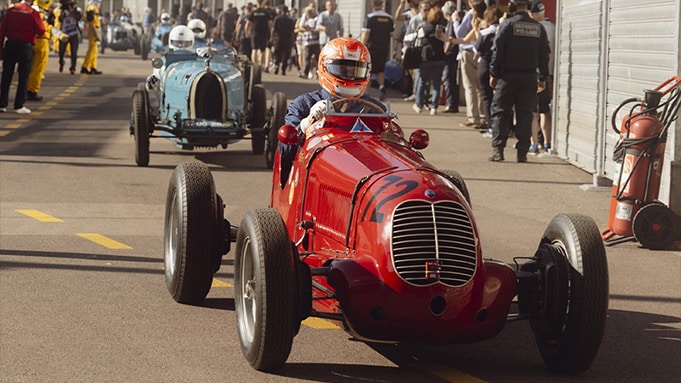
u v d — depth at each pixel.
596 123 20.09
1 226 14.30
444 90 36.28
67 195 16.89
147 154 20.12
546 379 8.52
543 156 22.94
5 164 20.03
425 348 9.40
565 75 22.39
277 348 8.20
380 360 8.98
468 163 21.77
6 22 29.81
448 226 8.03
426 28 31.61
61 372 8.36
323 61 10.22
